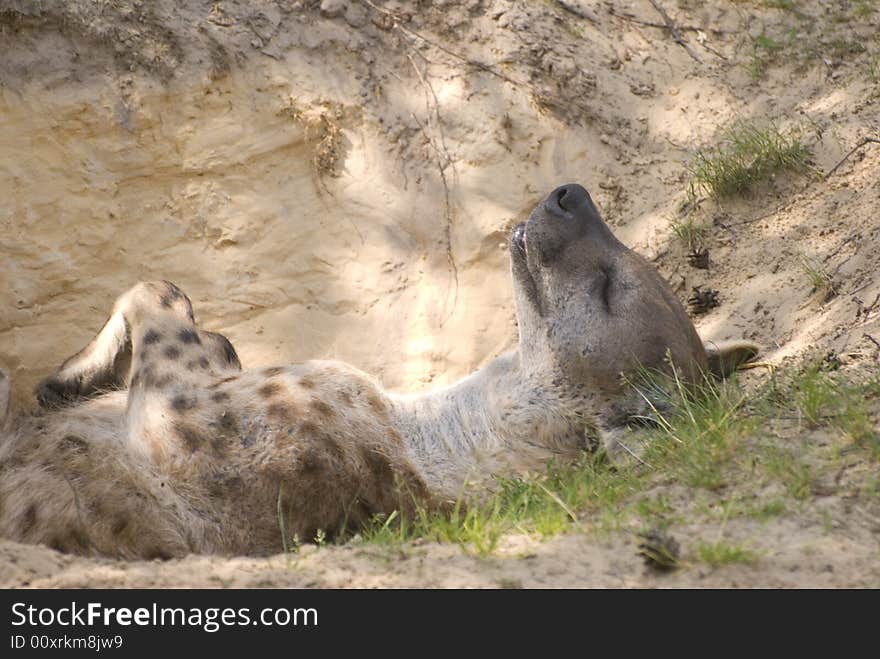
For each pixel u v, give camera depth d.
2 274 17.33
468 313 17.83
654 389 12.77
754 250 17.23
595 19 20.28
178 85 18.08
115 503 12.36
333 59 18.88
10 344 17.27
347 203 18.31
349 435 12.98
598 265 13.23
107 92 17.80
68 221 17.58
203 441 12.79
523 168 18.64
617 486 11.43
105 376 14.34
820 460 11.03
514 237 13.80
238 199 18.11
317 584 9.42
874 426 11.50
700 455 11.34
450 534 10.67
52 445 12.77
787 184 17.97
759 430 11.82
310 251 18.11
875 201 16.89
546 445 13.30
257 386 13.20
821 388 12.22
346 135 18.55
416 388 17.39
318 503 12.70
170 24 18.25
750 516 10.16
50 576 9.64
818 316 15.45
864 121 18.50
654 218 18.33
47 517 12.09
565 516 10.75
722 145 18.98
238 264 17.98
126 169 17.84
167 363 13.48
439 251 18.17
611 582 9.27
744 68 19.95
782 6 20.80
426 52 19.25
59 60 17.73
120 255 17.73
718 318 16.39
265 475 12.66
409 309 17.86
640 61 20.00
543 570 9.52
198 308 17.77
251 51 18.56
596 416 13.12
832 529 9.88
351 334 17.77
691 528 10.07
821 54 20.02
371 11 19.30
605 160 18.94
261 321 17.86
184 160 18.02
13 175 17.44
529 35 19.58
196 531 12.50
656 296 13.07
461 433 13.45
